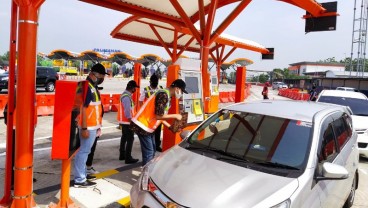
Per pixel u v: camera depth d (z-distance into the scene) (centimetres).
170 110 613
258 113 405
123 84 3494
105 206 420
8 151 386
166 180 302
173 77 627
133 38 1429
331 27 780
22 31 337
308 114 390
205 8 991
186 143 395
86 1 806
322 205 321
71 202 403
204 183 288
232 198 266
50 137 809
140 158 653
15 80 379
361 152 755
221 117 424
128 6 895
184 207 263
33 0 333
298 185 287
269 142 355
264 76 9050
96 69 447
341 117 467
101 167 580
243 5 750
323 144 354
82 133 441
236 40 1471
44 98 1167
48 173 527
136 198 307
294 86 5844
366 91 2764
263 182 289
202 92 722
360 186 599
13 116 384
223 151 359
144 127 484
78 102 407
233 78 6344
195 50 1786
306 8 747
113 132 916
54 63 4634
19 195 360
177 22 1045
